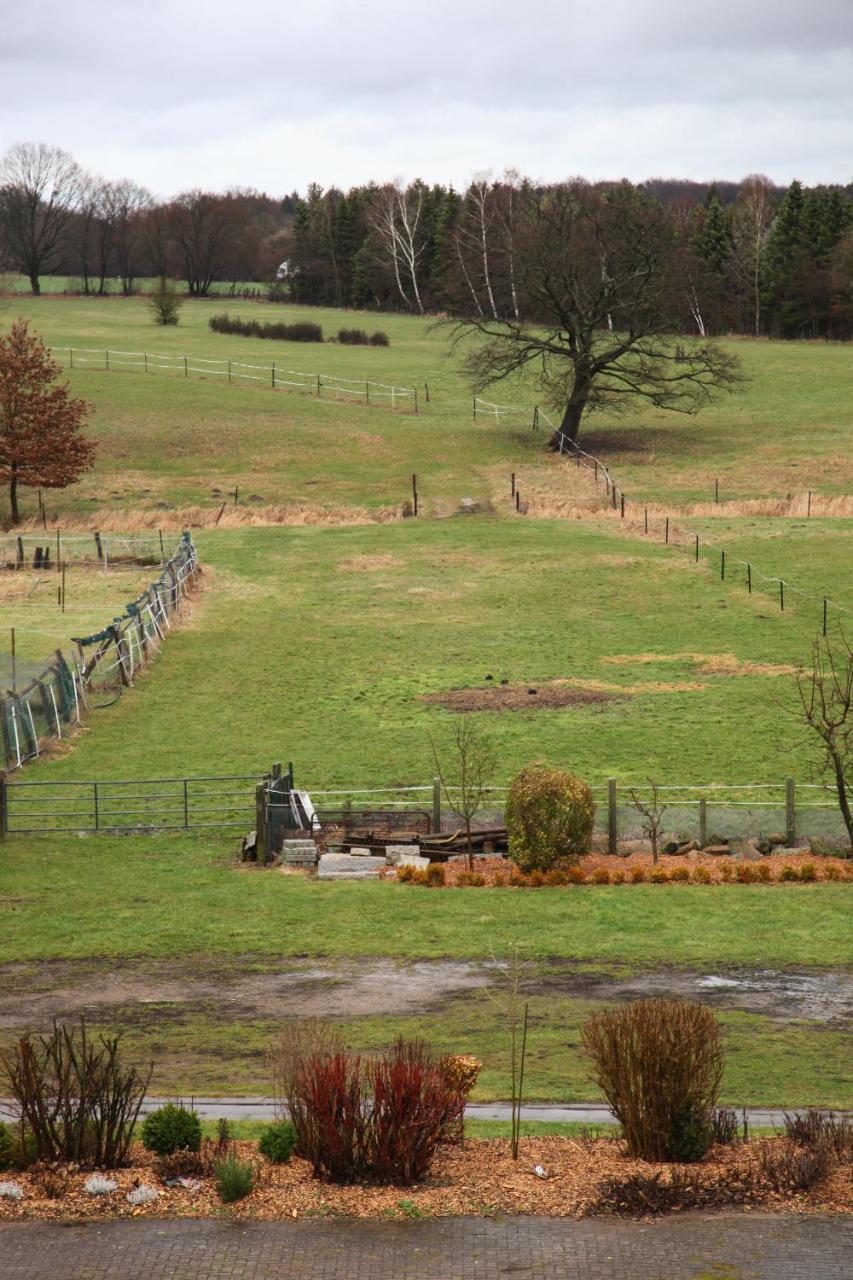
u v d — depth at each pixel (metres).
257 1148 14.59
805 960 24.16
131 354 125.69
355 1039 19.50
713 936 25.92
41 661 50.75
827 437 95.06
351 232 189.38
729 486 83.38
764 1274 11.66
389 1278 11.68
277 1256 12.07
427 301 179.62
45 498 82.50
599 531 73.94
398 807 36.53
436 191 183.62
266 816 33.12
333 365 123.25
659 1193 13.22
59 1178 13.74
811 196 166.12
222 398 106.56
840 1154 14.13
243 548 71.75
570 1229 12.57
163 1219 12.84
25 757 41.31
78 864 32.81
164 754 42.12
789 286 158.25
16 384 79.19
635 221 90.62
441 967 24.05
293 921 27.55
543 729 43.72
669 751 41.16
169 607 58.47
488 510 79.38
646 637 55.09
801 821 34.09
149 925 27.28
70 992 22.80
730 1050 18.97
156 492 83.81
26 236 195.62
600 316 90.69
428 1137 13.76
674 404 107.00
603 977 23.19
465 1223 12.70
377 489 84.25
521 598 61.31
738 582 62.72
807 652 52.03
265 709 46.91
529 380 115.31
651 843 33.28
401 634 56.22
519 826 31.34
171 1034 20.14
